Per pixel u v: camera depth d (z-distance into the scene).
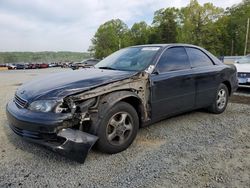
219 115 4.88
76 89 2.88
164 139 3.61
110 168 2.76
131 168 2.76
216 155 3.06
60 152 2.66
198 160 2.93
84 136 2.77
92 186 2.42
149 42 71.06
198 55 4.55
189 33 55.53
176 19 65.75
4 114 5.09
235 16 57.50
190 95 4.12
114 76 3.27
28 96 3.00
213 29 54.62
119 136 3.13
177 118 4.65
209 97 4.59
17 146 3.37
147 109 3.50
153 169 2.73
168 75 3.71
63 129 2.71
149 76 3.48
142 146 3.36
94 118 2.94
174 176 2.58
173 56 4.01
